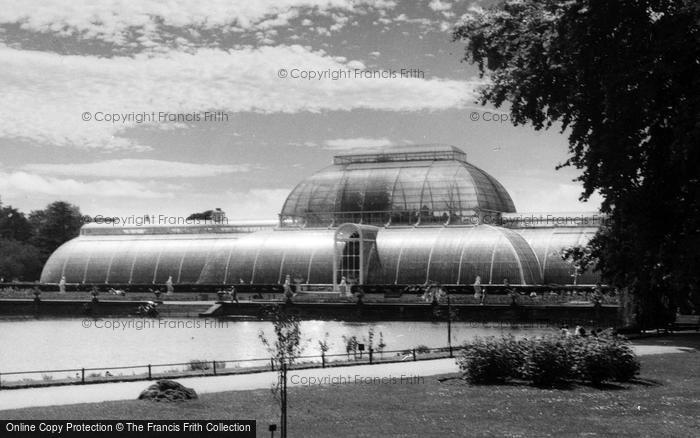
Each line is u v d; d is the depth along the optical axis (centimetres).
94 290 19738
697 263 6550
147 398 5388
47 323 16888
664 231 6744
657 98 6419
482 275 19738
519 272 19500
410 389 6025
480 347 6356
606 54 6341
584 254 9594
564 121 7019
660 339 9906
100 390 6041
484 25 7456
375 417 5081
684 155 6053
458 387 6125
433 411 5256
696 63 6222
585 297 17088
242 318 17562
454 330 13925
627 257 8300
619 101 6256
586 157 6688
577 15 6266
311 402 5497
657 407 5403
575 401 5578
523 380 6338
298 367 7350
